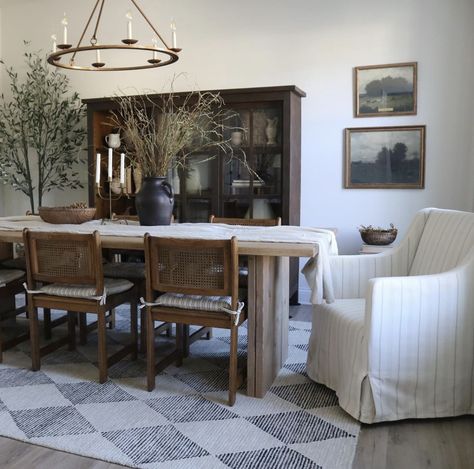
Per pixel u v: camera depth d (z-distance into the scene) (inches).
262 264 92.4
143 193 118.8
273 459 74.8
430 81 155.2
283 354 112.1
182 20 179.6
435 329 85.2
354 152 163.9
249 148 159.9
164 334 134.6
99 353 101.5
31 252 103.1
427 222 106.7
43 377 104.7
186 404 92.6
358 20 160.9
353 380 86.6
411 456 76.0
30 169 203.9
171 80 182.7
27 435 81.0
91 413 88.7
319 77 165.8
